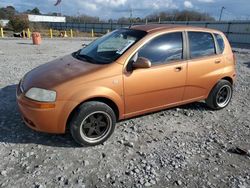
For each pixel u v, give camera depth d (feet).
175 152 12.23
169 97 14.69
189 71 15.03
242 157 12.12
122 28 16.15
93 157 11.49
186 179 10.33
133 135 13.62
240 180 10.44
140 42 13.28
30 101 11.39
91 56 14.11
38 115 11.27
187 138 13.67
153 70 13.43
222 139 13.79
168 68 14.01
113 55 13.16
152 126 14.78
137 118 15.70
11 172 10.19
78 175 10.23
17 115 15.24
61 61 14.51
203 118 16.40
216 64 16.51
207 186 10.00
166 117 16.12
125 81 12.57
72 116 11.80
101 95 11.91
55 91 11.25
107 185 9.75
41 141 12.53
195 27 15.94
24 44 63.05
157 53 13.79
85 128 11.98
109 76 12.16
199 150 12.51
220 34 17.34
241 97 21.42
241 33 118.62
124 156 11.69
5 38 83.20
